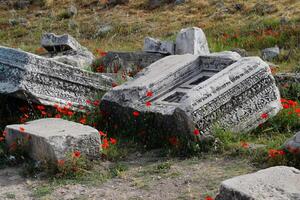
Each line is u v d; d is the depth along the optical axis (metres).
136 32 17.98
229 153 6.30
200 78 8.02
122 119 7.48
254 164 5.90
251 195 4.07
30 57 7.76
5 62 7.92
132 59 11.42
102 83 8.54
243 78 7.02
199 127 6.54
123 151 6.75
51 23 20.36
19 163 6.57
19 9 22.73
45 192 5.63
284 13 16.50
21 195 5.62
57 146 6.11
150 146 6.94
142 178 5.85
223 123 6.78
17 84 7.63
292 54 12.41
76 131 6.44
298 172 4.52
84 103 8.23
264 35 14.44
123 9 20.78
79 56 12.29
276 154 5.78
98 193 5.54
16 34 19.59
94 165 6.31
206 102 6.64
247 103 7.03
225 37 15.07
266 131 7.09
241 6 18.22
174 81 7.82
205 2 19.58
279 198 4.03
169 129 6.81
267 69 7.28
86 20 20.19
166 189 5.47
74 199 5.43
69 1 22.62
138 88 7.46
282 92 8.77
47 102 7.82
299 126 7.21
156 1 20.56
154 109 7.05
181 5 19.88
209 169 5.91
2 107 8.19
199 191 5.32
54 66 7.96
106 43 17.03
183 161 6.28
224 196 4.29
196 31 11.12
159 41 11.43
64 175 6.02
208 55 8.07
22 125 6.98
